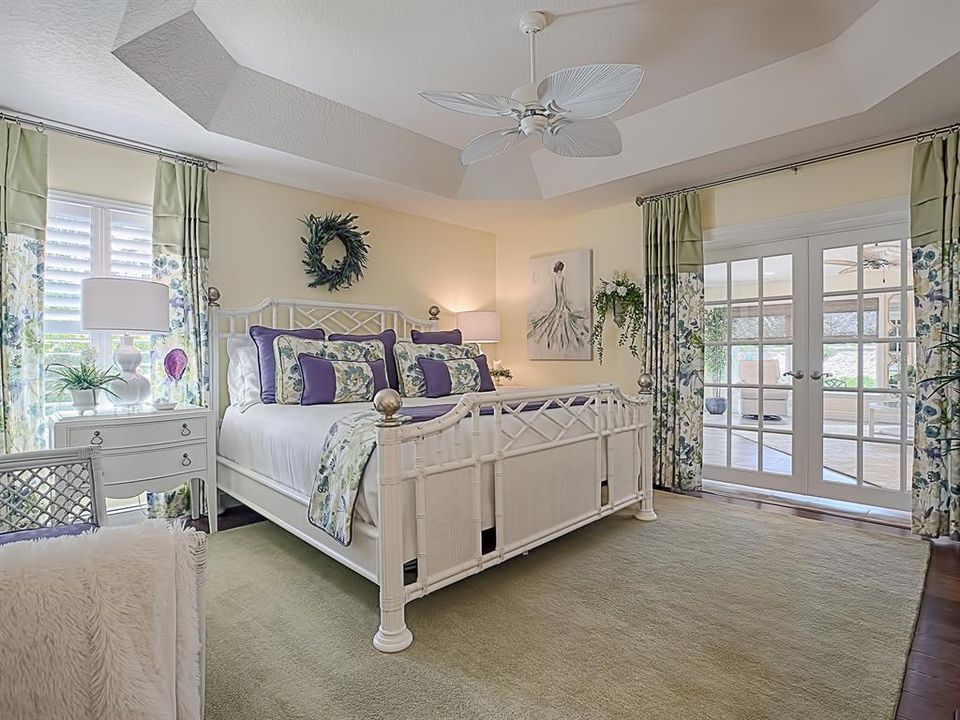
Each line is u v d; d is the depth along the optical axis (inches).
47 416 112.5
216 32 97.3
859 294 140.3
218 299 136.7
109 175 122.8
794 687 64.3
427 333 169.9
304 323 157.2
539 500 100.2
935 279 115.6
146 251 128.6
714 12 94.9
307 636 76.8
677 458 160.6
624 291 177.0
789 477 152.8
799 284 150.9
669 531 121.6
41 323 108.8
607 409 120.3
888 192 126.6
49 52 84.8
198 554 39.1
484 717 59.6
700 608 84.3
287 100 120.0
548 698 62.6
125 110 105.8
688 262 158.4
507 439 94.8
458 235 205.9
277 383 125.7
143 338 128.5
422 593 78.7
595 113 91.4
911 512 124.5
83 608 32.8
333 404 125.4
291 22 95.3
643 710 60.4
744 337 162.6
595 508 114.3
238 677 66.9
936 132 115.9
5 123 104.3
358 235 166.4
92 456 72.9
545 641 75.0
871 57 100.6
